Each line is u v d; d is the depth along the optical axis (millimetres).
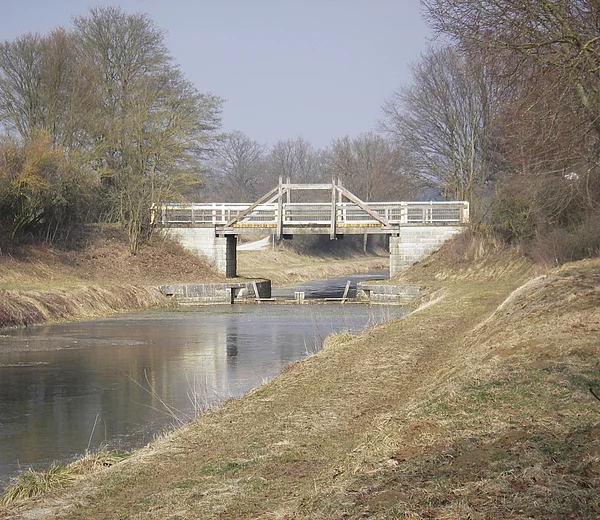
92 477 9352
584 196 32625
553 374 10594
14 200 44531
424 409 9734
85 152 49500
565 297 18906
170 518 7203
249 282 47688
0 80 49469
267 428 10695
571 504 5801
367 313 38188
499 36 18562
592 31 17734
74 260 47156
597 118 18688
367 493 6816
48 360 23094
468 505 6008
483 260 44656
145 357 23656
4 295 33344
